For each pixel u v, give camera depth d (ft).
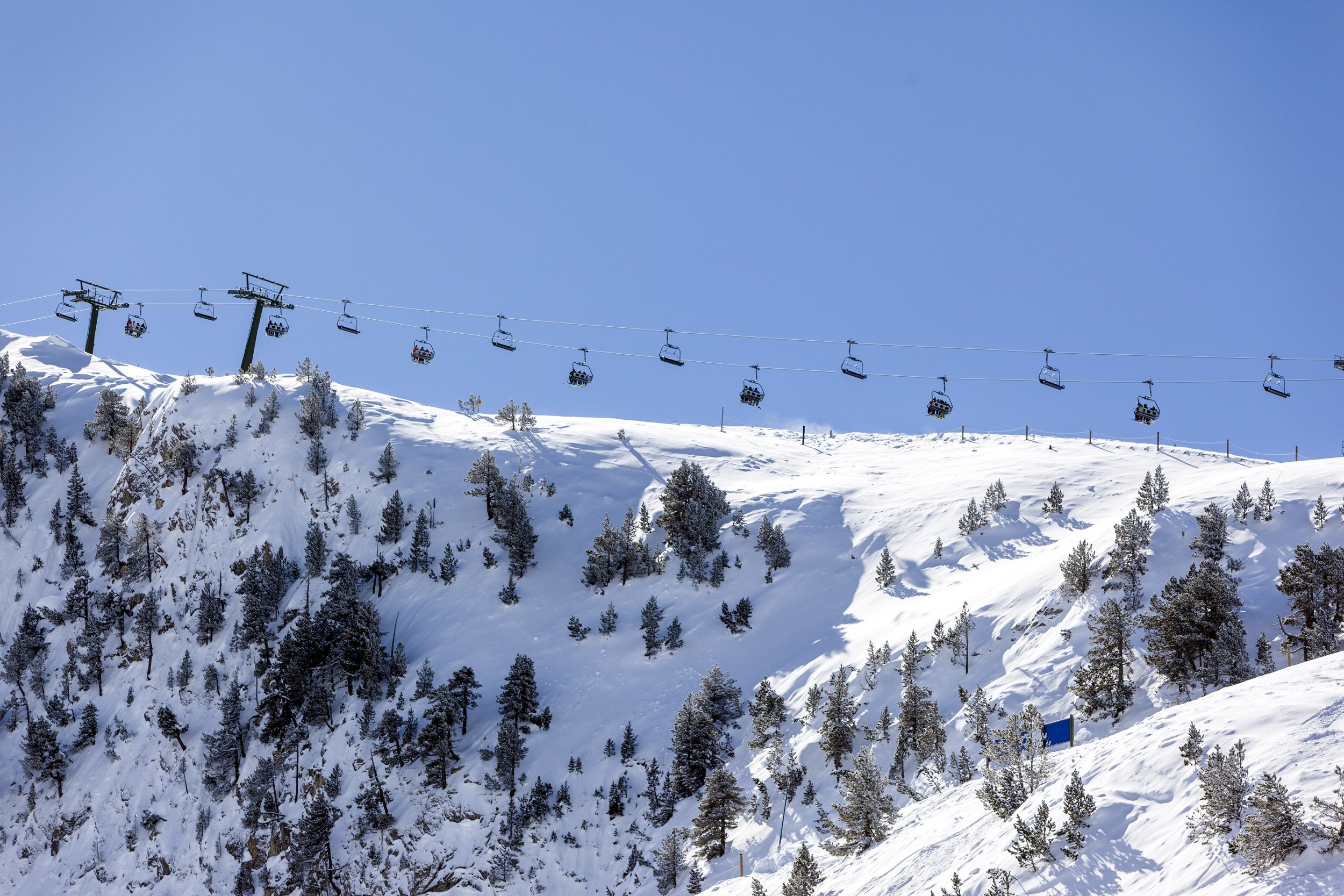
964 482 295.89
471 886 180.14
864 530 273.95
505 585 265.34
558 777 197.57
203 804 223.71
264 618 258.37
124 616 285.02
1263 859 59.62
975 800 106.73
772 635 229.25
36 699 268.00
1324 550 150.20
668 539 276.00
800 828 159.33
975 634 186.60
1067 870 73.31
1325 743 68.59
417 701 221.87
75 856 225.76
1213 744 76.33
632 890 171.01
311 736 224.74
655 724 207.62
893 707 177.17
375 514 298.76
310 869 193.26
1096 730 146.30
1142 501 212.84
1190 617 146.92
